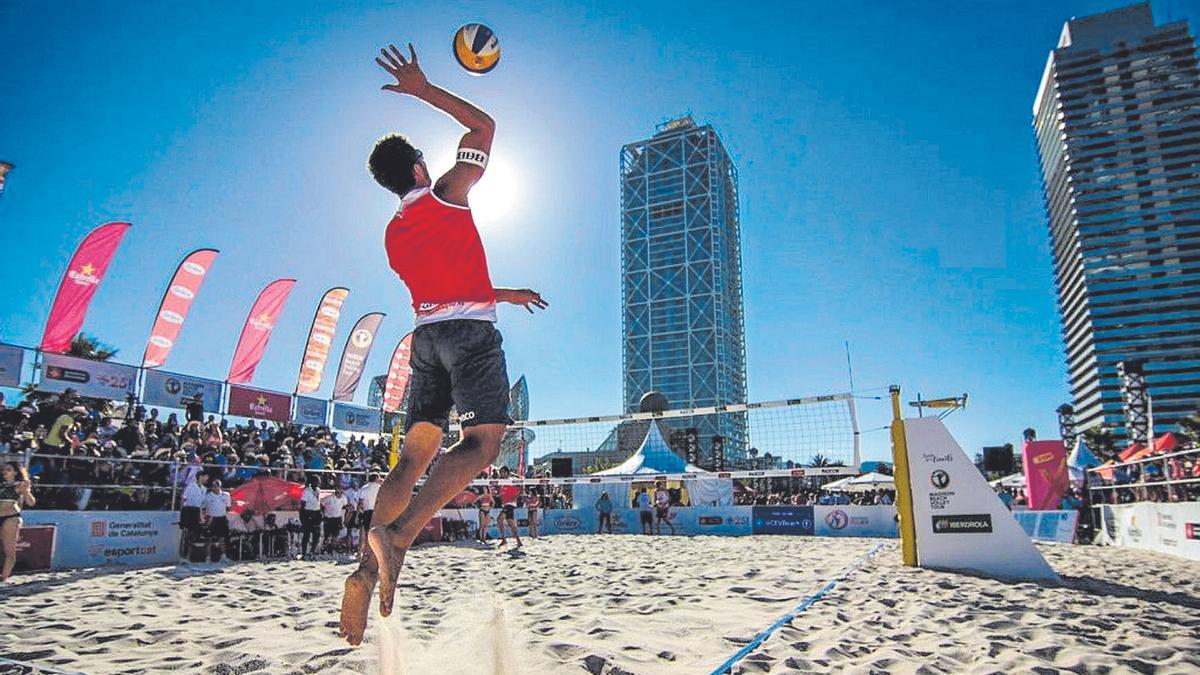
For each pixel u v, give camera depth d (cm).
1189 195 9119
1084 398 9312
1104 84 9894
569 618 423
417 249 193
